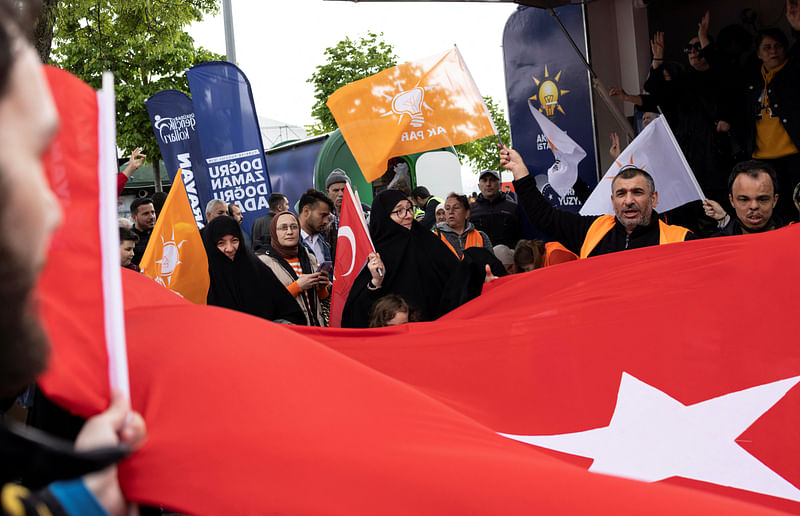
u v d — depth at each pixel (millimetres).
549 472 1278
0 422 715
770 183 4270
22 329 646
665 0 9336
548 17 9422
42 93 675
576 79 9359
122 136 15609
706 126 8570
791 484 2596
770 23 8586
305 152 11828
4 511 730
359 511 1179
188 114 8945
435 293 5230
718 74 8508
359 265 5148
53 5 3701
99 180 977
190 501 1121
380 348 2961
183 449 1154
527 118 9672
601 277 3189
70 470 758
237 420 1213
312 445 1229
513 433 2742
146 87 15328
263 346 1392
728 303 2975
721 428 2736
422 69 5887
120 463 1109
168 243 4680
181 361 1277
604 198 5574
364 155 5852
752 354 2850
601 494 1243
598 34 9492
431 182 12023
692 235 4215
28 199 640
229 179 7953
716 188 8625
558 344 2941
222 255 5000
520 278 3562
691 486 2656
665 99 8812
